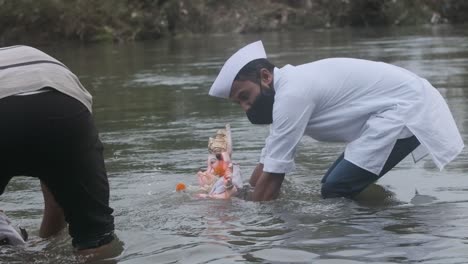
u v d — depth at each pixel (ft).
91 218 11.39
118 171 17.38
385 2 75.97
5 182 11.26
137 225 12.81
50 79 10.96
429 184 14.87
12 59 11.23
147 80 37.81
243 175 16.56
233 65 14.40
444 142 14.15
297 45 53.78
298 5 76.33
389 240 11.23
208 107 27.78
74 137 10.93
